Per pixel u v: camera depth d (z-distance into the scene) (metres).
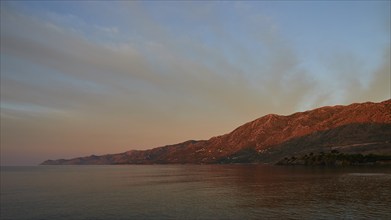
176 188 116.56
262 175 177.25
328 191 92.31
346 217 57.72
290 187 107.56
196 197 88.75
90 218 63.53
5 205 81.81
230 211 66.19
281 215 61.09
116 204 79.06
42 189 124.38
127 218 62.22
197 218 60.34
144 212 67.31
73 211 71.19
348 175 147.12
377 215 58.56
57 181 171.25
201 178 170.88
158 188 118.38
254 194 92.12
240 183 130.88
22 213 70.62
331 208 65.88
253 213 63.56
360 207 65.88
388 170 179.25
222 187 116.25
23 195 103.81
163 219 60.31
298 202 74.81
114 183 150.50
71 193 107.62
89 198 92.69
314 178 139.25
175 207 72.25
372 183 109.62
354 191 90.06
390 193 84.44
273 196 86.50
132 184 141.50
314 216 59.38
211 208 70.06
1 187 134.75
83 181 169.00
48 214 68.81
